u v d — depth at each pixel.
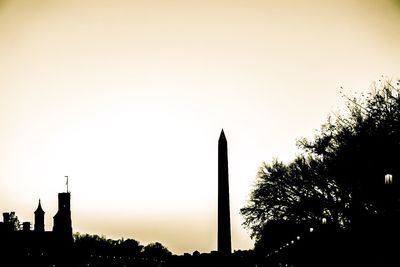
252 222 66.56
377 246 32.97
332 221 51.50
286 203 61.38
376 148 39.88
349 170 43.16
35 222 95.06
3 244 79.31
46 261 82.69
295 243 62.41
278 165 65.75
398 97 38.94
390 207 31.58
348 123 43.72
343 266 40.59
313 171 57.72
